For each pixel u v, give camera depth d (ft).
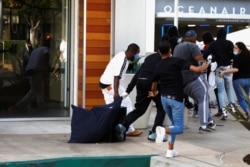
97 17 49.75
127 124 40.86
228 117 54.39
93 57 49.83
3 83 49.19
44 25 50.26
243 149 38.19
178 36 47.26
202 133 45.19
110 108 39.81
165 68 35.47
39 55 50.19
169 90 35.29
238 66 50.70
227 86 53.67
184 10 79.41
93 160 34.40
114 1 49.75
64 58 51.06
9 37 49.06
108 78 42.65
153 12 72.33
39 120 50.08
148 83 40.04
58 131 44.70
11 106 49.57
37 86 50.31
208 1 80.64
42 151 36.40
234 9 81.97
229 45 52.19
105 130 39.78
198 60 43.24
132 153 36.35
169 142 34.83
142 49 50.57
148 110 46.01
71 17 50.70
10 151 36.09
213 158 34.83
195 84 43.98
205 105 44.78
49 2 50.21
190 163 33.09
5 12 48.73
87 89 49.78
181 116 35.22
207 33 54.19
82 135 39.55
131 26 50.26
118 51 50.08
